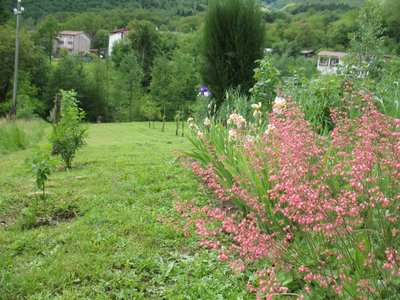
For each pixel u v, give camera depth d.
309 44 45.50
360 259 2.23
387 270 2.11
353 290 2.14
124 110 42.12
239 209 3.82
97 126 19.69
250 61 8.55
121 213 4.49
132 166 7.22
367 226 2.30
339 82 6.45
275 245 2.29
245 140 4.05
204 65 8.84
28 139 13.17
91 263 3.28
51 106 42.12
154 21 82.38
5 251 3.60
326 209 2.14
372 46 11.08
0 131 12.31
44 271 3.13
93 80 43.25
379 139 2.62
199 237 3.64
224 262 3.11
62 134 7.67
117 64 51.41
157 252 3.50
